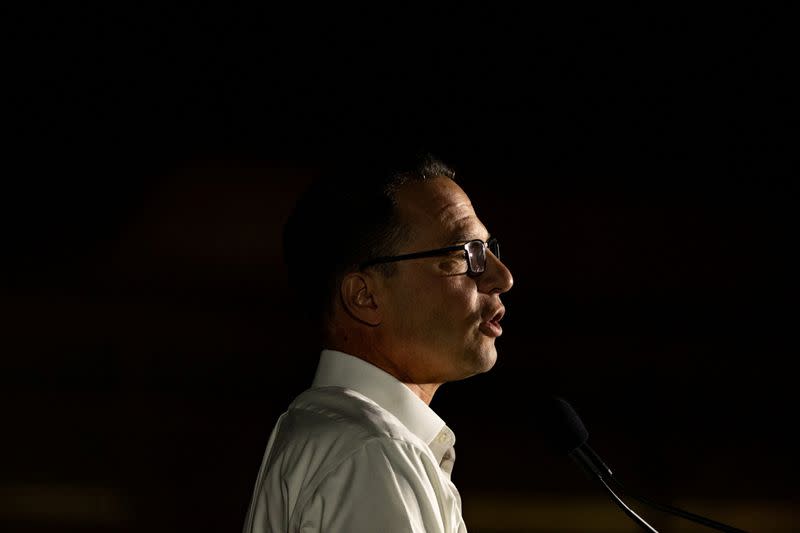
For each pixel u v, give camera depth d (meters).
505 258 35.38
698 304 35.25
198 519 26.48
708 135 35.44
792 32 34.22
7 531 24.45
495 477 28.34
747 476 29.55
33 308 33.84
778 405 33.88
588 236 35.62
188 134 35.06
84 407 32.62
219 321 34.72
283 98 35.22
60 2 33.75
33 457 28.92
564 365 34.47
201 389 33.97
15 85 34.12
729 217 35.50
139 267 34.69
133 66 34.56
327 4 34.69
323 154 35.53
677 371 34.41
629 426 32.75
